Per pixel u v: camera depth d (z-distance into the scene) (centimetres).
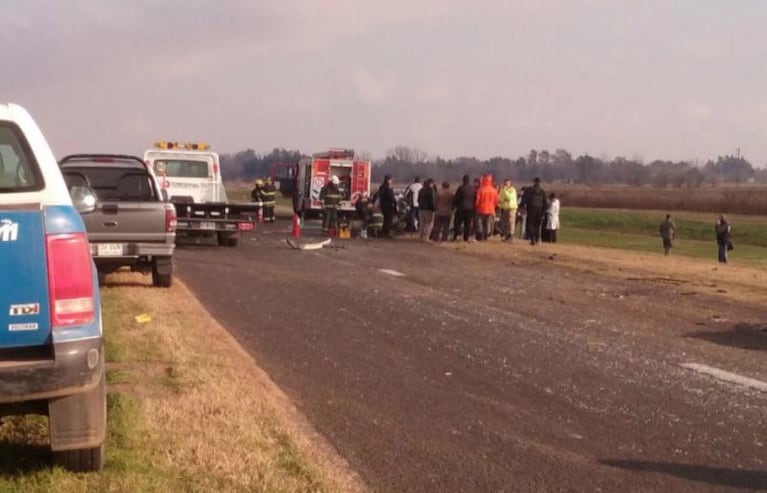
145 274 1641
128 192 1658
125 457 612
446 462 674
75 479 569
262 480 593
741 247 5041
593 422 791
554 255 2317
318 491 586
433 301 1501
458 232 2888
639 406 848
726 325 1312
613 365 1023
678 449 720
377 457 680
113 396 738
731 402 870
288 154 12400
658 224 7019
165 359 921
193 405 754
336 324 1248
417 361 1022
